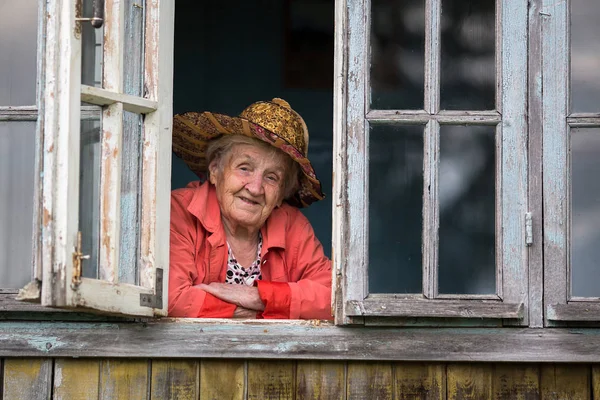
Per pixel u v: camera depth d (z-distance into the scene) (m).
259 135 5.54
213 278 5.61
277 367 5.08
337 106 5.13
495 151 5.11
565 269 5.04
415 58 5.15
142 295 4.88
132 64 5.04
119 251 4.91
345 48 5.13
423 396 5.05
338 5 5.17
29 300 4.52
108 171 4.76
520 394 5.05
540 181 5.08
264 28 7.56
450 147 5.12
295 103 7.54
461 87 5.14
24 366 5.05
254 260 5.74
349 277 5.03
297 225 5.84
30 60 5.07
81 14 4.61
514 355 5.02
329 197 7.66
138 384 5.06
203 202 5.63
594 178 5.10
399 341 5.04
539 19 5.16
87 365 5.06
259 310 5.42
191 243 5.57
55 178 4.52
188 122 5.64
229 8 7.56
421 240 5.07
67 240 4.49
